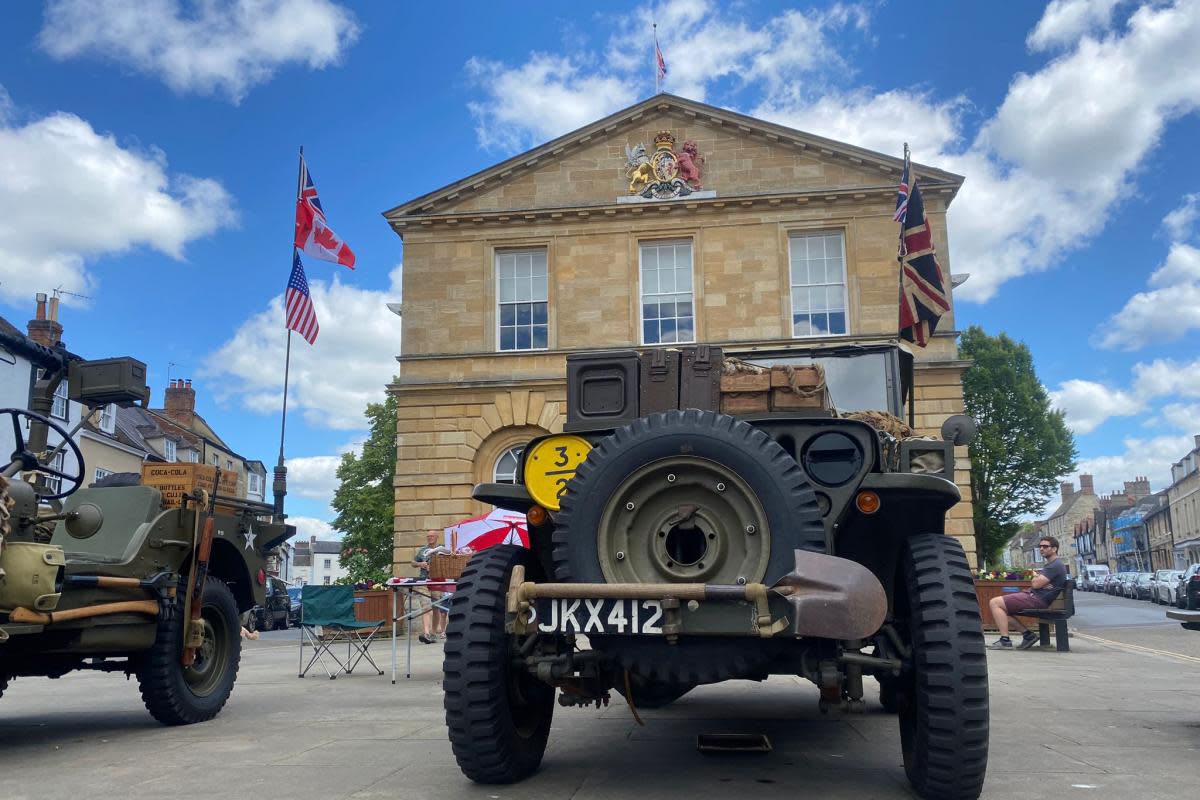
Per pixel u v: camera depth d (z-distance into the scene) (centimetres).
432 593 1391
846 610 325
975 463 4288
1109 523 11475
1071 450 4316
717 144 2228
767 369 426
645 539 368
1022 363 4419
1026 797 373
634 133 2252
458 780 413
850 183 2175
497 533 922
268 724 616
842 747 487
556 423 2136
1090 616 2566
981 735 330
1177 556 8406
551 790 389
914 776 360
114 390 638
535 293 2248
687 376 432
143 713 691
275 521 762
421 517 2136
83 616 534
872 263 2128
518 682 407
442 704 708
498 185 2261
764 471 356
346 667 1021
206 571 643
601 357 443
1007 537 4291
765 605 333
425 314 2222
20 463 571
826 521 365
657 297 2211
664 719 591
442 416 2173
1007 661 1063
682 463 365
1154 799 371
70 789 415
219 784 418
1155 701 686
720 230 2186
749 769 431
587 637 370
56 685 916
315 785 409
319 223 1881
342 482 4338
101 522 552
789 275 2170
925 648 341
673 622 341
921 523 388
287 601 3253
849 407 562
